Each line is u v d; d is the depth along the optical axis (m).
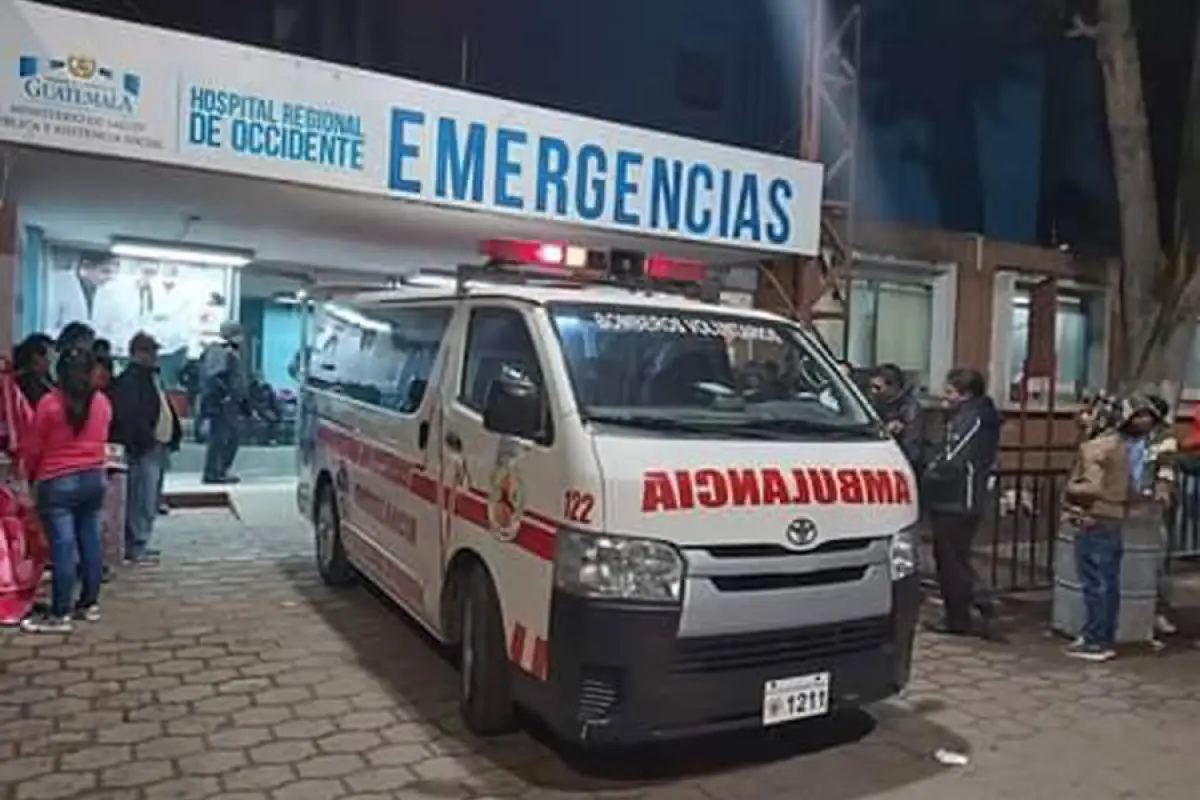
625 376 4.50
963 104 14.15
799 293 9.91
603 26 13.79
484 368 5.04
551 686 3.98
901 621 4.42
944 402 8.23
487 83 13.23
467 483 4.82
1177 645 6.82
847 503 4.27
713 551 3.93
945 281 12.27
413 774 4.16
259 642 5.90
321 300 8.36
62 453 6.02
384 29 12.80
